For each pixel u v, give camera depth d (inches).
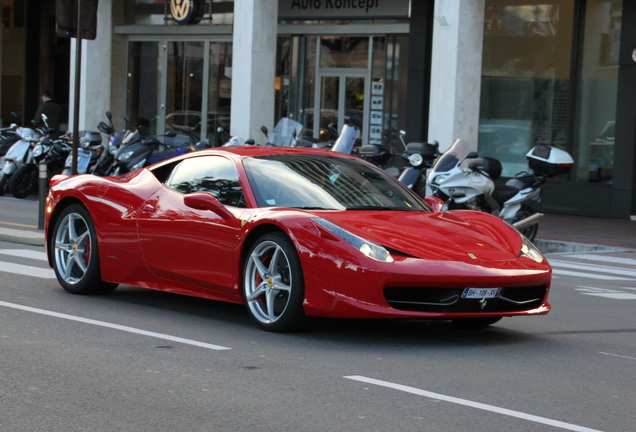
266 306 255.8
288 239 245.4
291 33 917.2
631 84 722.8
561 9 762.2
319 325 266.1
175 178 289.3
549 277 252.8
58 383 193.2
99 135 721.6
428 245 241.1
